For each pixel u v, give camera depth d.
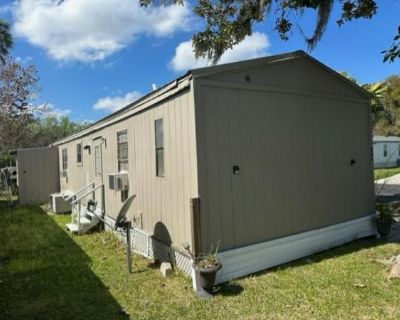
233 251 4.46
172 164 4.86
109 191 7.76
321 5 5.30
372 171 6.68
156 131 5.36
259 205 4.81
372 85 10.98
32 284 4.59
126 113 6.55
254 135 4.79
